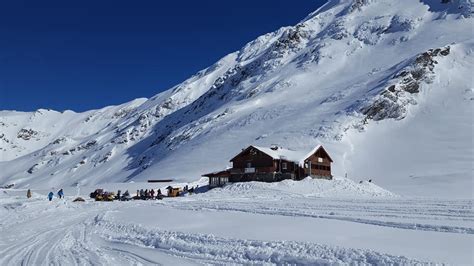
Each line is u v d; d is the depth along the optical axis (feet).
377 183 287.69
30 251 55.01
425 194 212.64
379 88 434.71
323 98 497.05
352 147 365.40
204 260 48.29
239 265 45.57
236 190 195.52
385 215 81.10
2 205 125.08
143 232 66.80
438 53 464.65
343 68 614.34
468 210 86.58
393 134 378.94
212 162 401.49
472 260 39.70
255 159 248.73
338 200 133.28
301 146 370.32
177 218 82.07
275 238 54.75
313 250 46.57
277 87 620.90
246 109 572.51
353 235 56.44
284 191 184.96
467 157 308.81
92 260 48.73
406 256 41.45
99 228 77.51
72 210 118.32
